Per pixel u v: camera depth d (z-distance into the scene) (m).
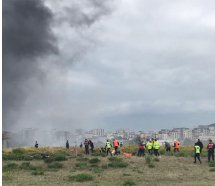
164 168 33.72
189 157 45.62
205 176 28.67
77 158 41.34
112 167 33.97
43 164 36.84
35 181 24.98
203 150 61.97
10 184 23.52
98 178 26.84
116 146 49.84
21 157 42.34
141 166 34.97
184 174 29.70
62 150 58.72
